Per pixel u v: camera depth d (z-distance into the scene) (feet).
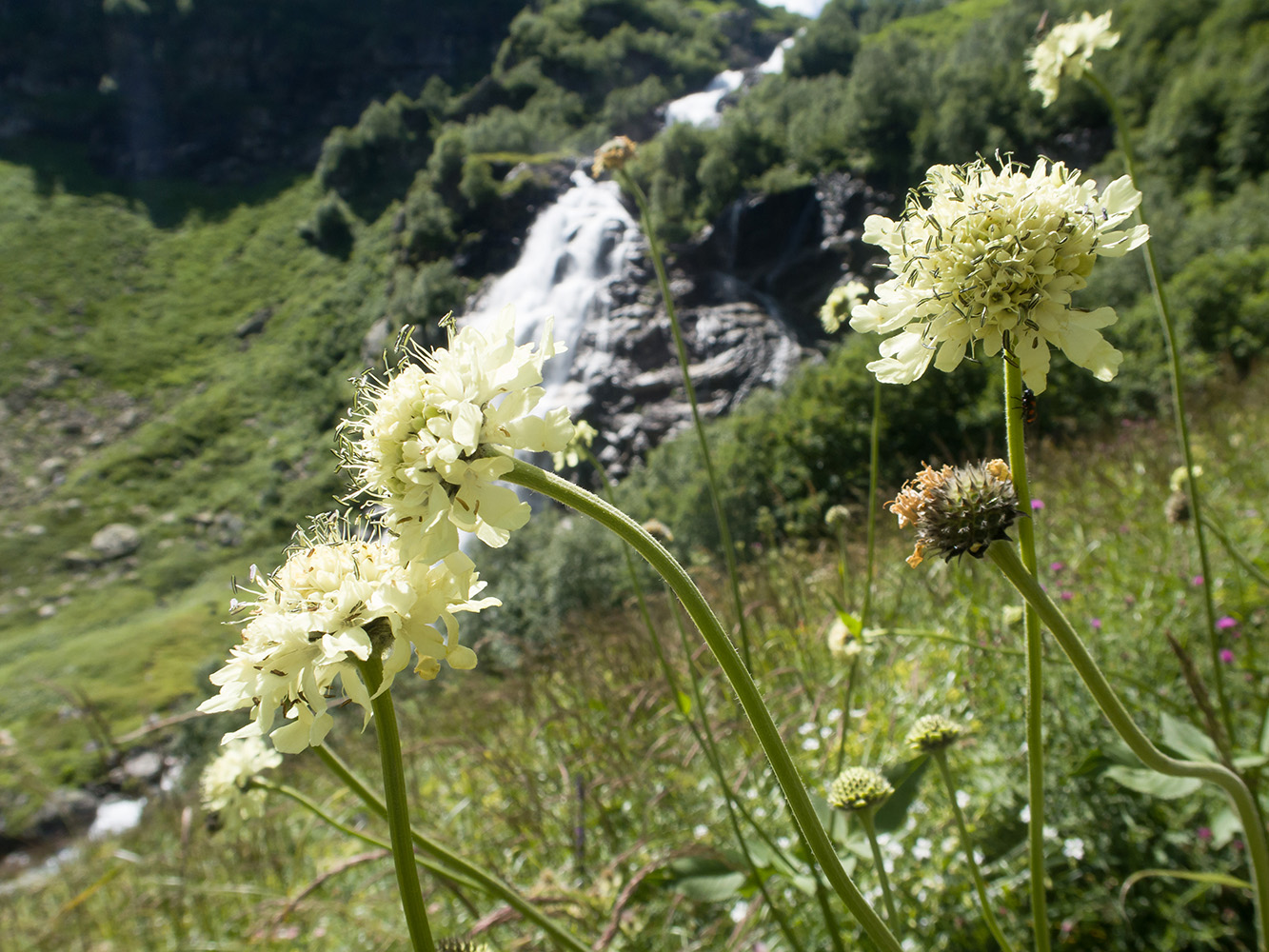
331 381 178.70
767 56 322.75
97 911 14.76
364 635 3.17
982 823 8.46
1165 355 47.83
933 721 5.30
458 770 14.75
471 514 3.15
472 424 3.10
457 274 158.81
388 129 244.22
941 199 4.09
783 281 131.85
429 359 3.64
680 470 58.03
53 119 262.47
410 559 3.25
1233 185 118.62
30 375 188.55
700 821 10.01
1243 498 15.80
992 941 7.55
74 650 121.08
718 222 138.41
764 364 113.19
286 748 3.23
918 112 147.54
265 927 10.18
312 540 3.85
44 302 208.85
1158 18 159.33
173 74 276.00
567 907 7.94
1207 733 6.79
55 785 66.59
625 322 122.31
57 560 147.23
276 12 289.12
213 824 7.81
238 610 3.73
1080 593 11.94
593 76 265.95
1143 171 130.41
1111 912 7.47
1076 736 8.60
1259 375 31.04
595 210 152.05
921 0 304.09
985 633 11.37
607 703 11.93
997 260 3.71
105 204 245.86
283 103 284.41
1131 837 7.85
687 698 7.59
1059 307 3.71
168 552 150.00
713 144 146.72
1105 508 16.24
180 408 183.83
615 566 39.58
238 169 266.98
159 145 265.95
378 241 215.10
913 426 46.96
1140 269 65.72
